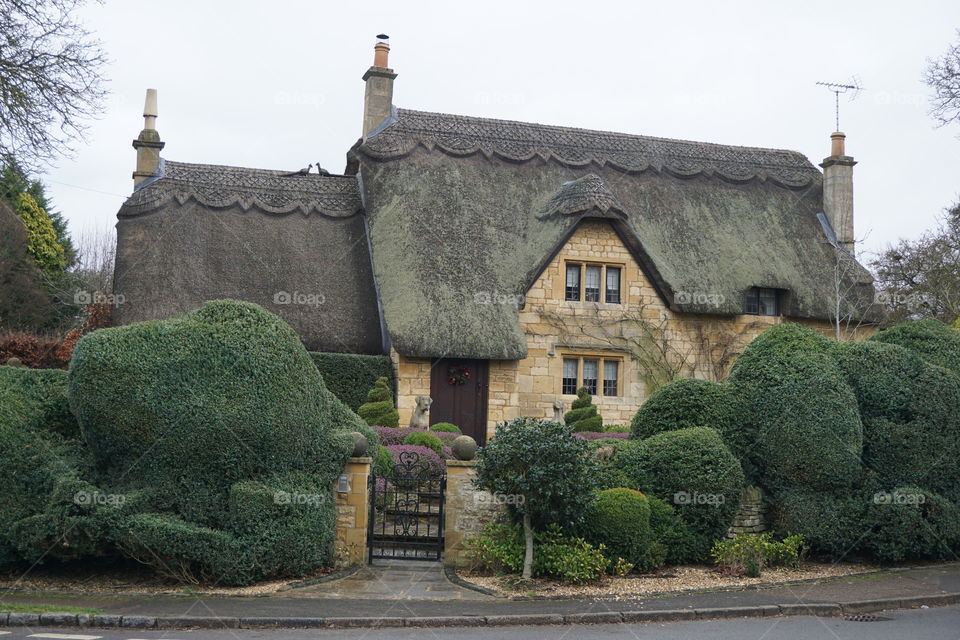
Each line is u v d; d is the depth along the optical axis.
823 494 13.34
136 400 11.45
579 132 28.77
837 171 28.84
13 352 24.52
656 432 14.14
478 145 26.59
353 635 9.30
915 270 35.97
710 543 12.95
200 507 11.48
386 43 28.16
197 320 12.24
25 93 14.78
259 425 11.65
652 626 9.91
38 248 40.94
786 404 13.55
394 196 25.06
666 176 27.83
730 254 25.98
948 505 13.55
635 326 23.89
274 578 11.66
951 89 18.94
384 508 13.71
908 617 10.46
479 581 11.76
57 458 11.77
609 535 12.12
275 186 25.97
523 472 11.70
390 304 22.25
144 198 24.17
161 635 9.15
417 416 20.58
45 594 10.79
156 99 26.14
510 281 23.27
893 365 14.16
